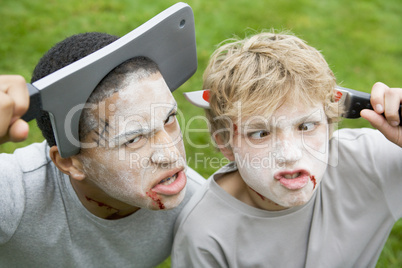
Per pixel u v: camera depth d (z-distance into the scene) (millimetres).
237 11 3678
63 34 3244
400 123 1181
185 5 1146
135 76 1052
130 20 3451
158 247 1439
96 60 997
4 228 1228
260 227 1336
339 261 1366
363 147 1352
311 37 3467
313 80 1178
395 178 1326
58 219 1298
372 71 3186
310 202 1335
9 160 1276
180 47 1187
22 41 3141
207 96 1302
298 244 1362
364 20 3744
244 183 1338
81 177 1168
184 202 1436
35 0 3604
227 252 1333
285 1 3893
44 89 946
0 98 833
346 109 1253
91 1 3641
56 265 1366
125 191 1125
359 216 1374
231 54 1302
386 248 1989
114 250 1379
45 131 1166
